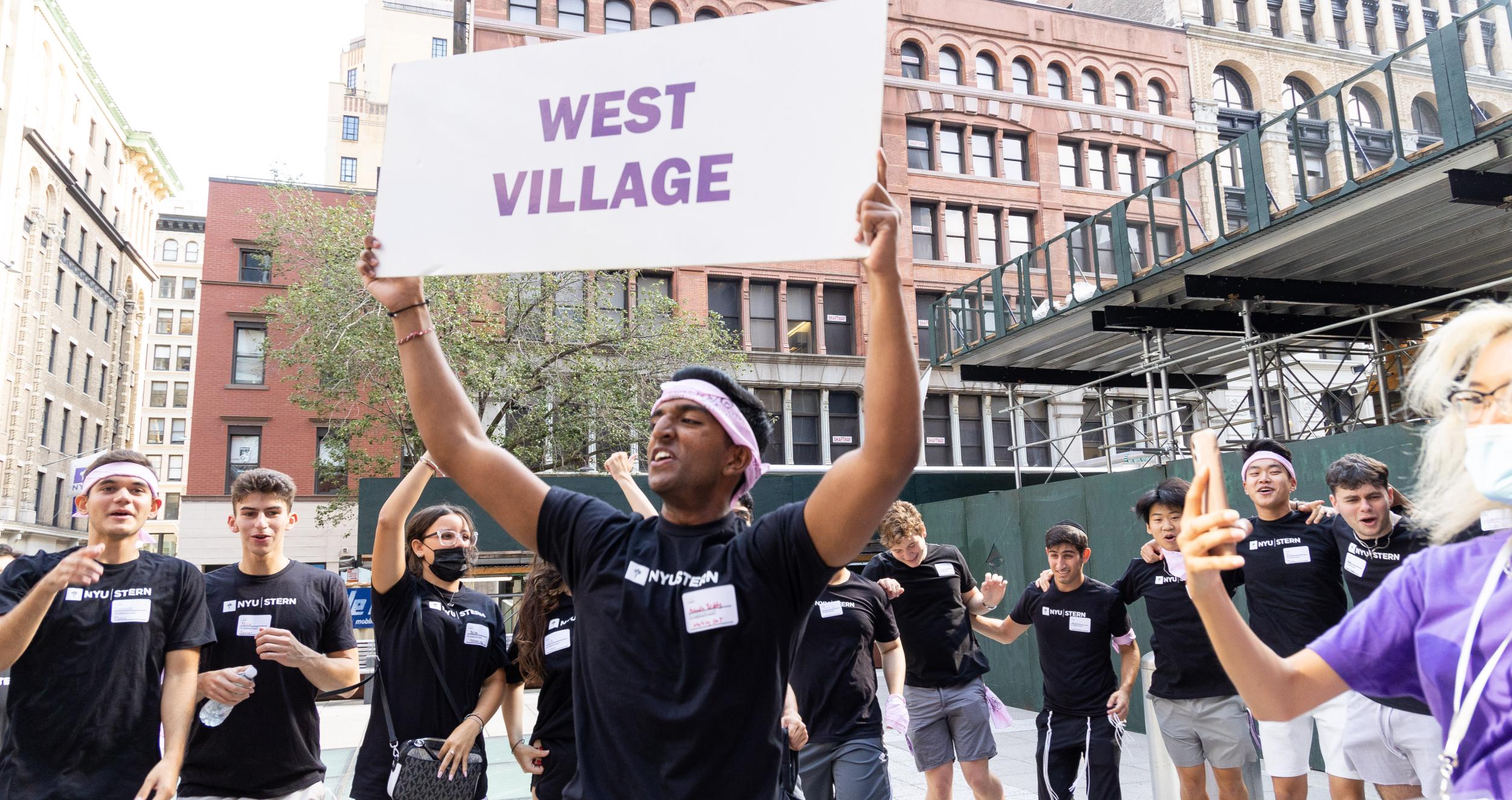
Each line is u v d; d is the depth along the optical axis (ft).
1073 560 17.53
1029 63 89.51
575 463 63.93
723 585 6.24
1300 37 94.02
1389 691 5.52
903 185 83.30
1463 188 28.07
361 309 59.77
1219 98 92.27
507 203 6.85
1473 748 4.90
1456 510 5.28
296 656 11.85
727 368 68.90
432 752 12.21
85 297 137.39
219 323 85.87
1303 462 25.68
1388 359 45.52
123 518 11.56
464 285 59.11
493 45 77.00
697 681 6.13
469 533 13.69
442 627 12.97
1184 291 39.83
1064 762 17.54
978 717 18.31
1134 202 86.89
